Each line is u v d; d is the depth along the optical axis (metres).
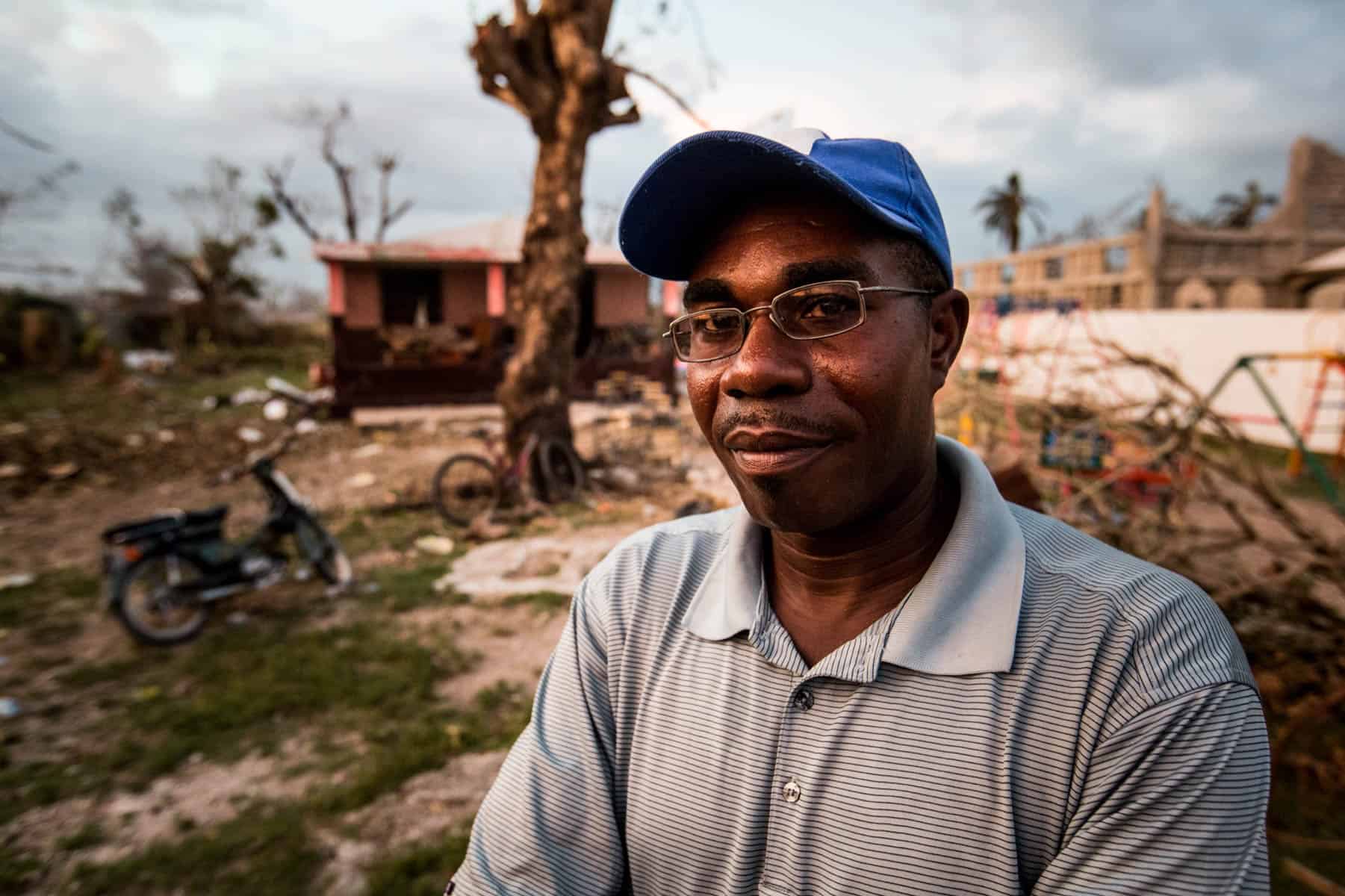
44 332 23.12
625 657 0.99
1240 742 0.70
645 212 0.87
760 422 0.81
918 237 0.83
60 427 13.44
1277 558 4.80
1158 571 0.83
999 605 0.80
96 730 3.89
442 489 8.52
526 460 8.18
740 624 0.90
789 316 0.81
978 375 6.97
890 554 0.89
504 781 0.99
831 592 0.91
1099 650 0.75
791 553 0.93
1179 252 15.41
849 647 0.84
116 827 3.17
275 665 4.55
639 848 0.91
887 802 0.77
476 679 4.45
